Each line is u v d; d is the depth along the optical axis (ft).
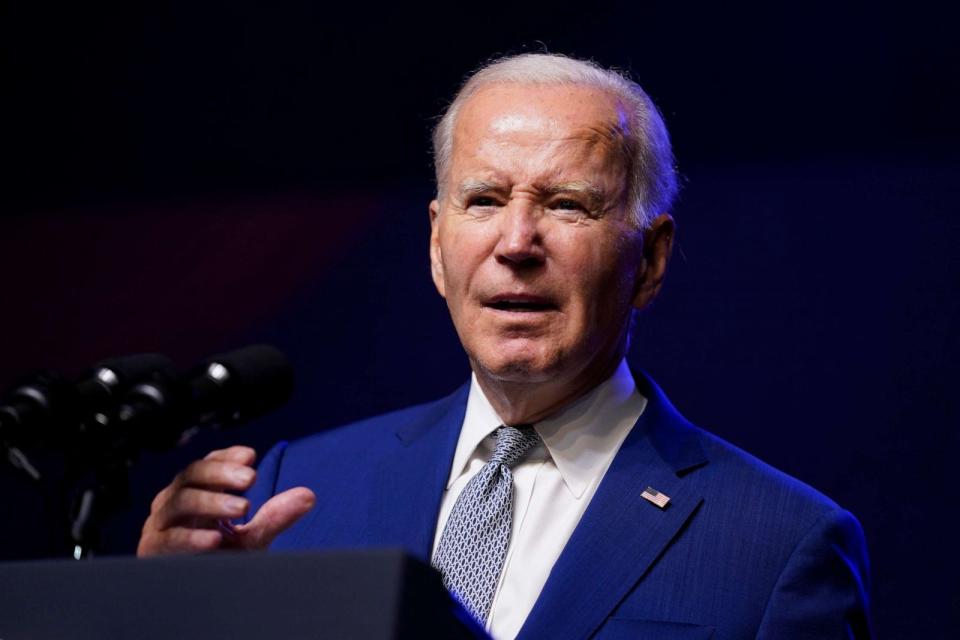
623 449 24.34
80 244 46.57
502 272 23.17
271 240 44.96
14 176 47.47
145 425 15.37
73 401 15.14
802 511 23.03
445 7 43.14
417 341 42.78
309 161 44.96
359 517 24.94
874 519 35.83
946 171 37.01
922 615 34.83
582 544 22.81
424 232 43.37
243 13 45.78
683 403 38.19
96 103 47.01
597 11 40.86
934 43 37.60
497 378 23.75
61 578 12.15
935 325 36.32
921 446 35.78
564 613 21.89
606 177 23.88
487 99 24.53
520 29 42.01
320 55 44.88
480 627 12.19
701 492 23.52
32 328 46.37
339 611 10.86
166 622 11.53
